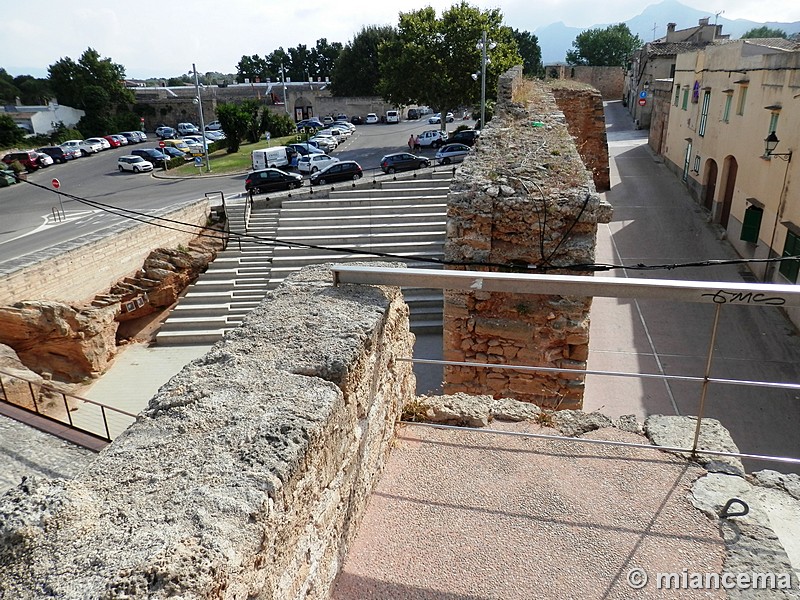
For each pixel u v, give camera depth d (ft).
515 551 10.30
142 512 6.28
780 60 49.44
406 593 9.55
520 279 10.84
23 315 50.31
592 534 10.61
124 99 217.15
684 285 9.99
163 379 53.36
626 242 63.62
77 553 5.73
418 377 45.03
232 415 8.05
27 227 82.28
